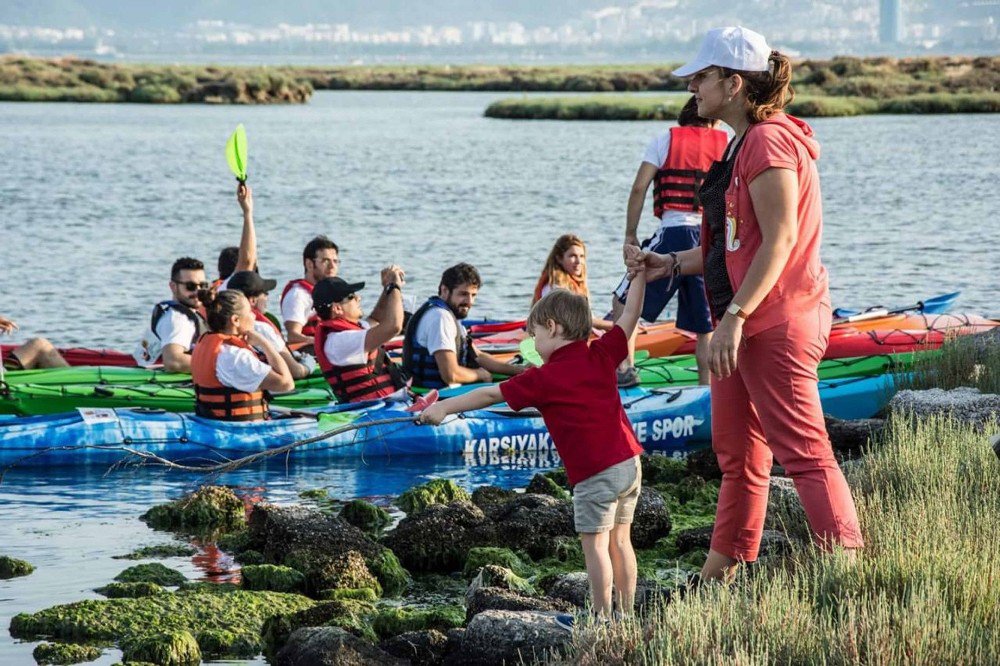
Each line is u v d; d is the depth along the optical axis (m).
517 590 6.94
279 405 11.45
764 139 5.56
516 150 50.78
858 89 85.38
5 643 6.43
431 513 8.02
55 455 10.13
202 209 30.62
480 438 10.88
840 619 5.06
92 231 26.45
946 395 10.18
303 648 6.03
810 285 5.71
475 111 86.62
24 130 59.78
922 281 20.58
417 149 51.09
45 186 35.25
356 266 22.17
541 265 22.50
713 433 6.07
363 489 9.62
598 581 5.64
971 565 5.71
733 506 6.02
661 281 10.92
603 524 5.63
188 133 59.16
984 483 7.54
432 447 10.81
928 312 14.98
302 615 6.62
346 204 31.91
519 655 5.63
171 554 7.98
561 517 8.12
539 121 73.31
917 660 4.80
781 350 5.66
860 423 10.15
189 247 24.42
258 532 8.05
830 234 25.88
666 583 6.77
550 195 34.16
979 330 13.73
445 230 27.05
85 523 8.64
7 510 8.92
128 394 11.30
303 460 10.52
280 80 101.19
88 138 54.94
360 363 10.92
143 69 124.62
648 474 9.90
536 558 7.99
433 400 5.79
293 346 12.66
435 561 7.88
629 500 5.77
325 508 9.01
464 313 11.33
